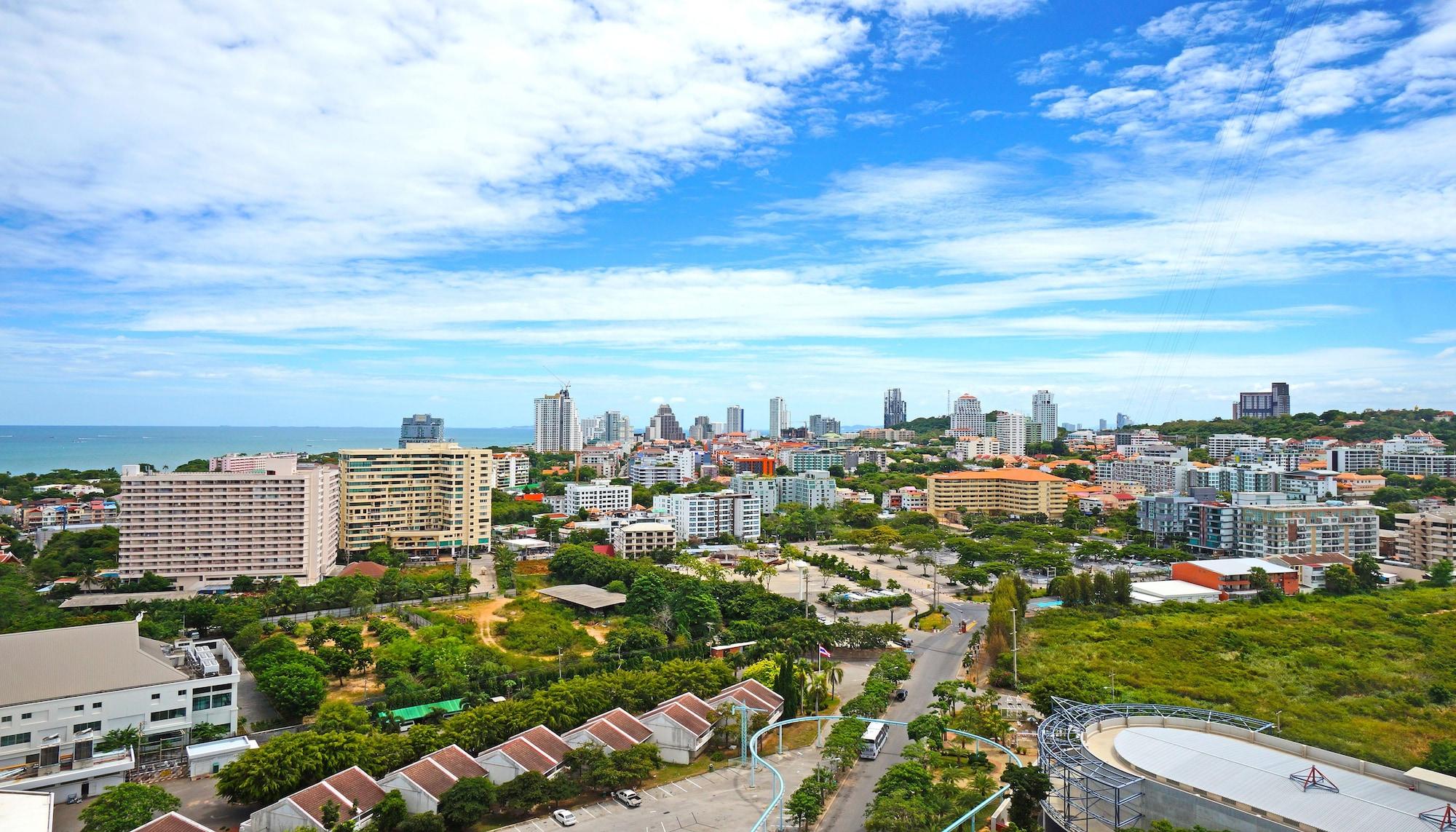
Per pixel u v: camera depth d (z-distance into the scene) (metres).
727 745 172.00
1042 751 136.38
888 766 161.62
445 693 188.75
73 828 133.00
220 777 136.88
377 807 131.00
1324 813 108.12
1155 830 112.50
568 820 134.50
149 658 167.38
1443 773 144.75
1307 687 193.62
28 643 162.38
